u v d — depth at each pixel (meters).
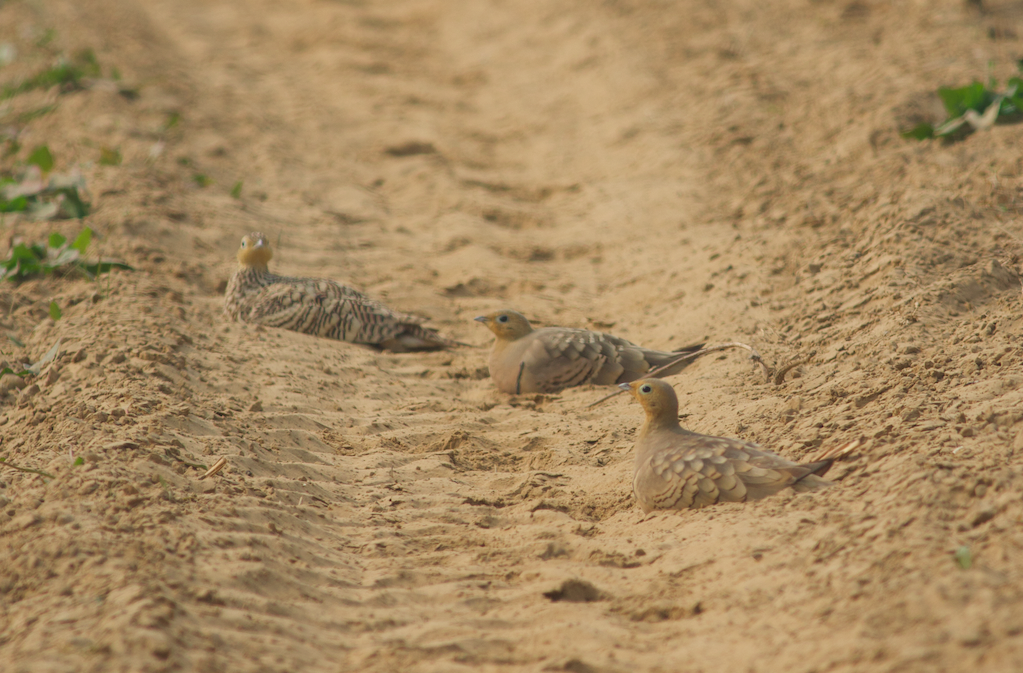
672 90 24.09
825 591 6.18
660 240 16.72
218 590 6.61
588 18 31.14
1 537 7.20
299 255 16.42
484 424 10.87
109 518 7.45
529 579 7.20
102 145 20.05
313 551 7.66
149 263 14.90
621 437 10.27
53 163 16.97
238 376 11.61
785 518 7.27
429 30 34.03
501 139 23.70
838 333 11.48
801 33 26.30
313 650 6.16
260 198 19.12
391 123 24.50
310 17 35.75
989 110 16.78
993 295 11.41
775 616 6.12
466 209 18.98
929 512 6.71
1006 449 7.53
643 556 7.35
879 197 15.16
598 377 11.74
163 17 36.16
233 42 33.00
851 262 13.31
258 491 8.52
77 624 5.97
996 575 5.76
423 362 13.13
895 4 26.62
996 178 14.35
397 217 18.86
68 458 8.58
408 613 6.76
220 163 20.47
